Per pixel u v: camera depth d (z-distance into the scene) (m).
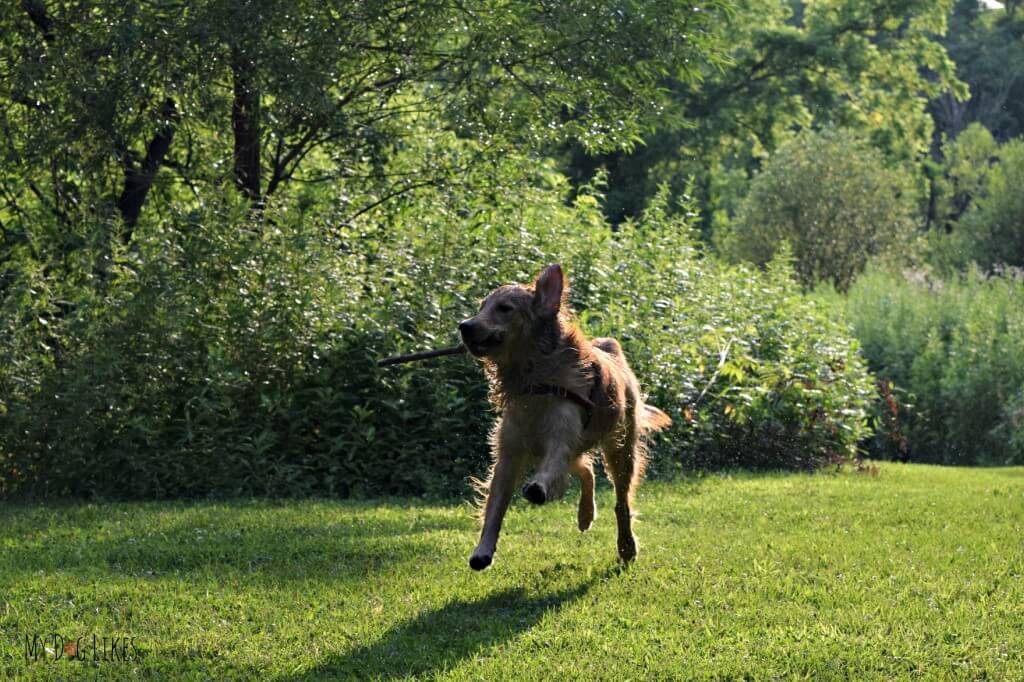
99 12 13.30
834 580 7.06
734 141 37.97
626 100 17.09
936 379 21.50
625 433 7.60
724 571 7.30
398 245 12.96
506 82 15.94
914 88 37.12
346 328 11.71
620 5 15.62
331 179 15.73
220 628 5.94
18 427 10.89
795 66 35.56
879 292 24.27
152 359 11.16
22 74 12.52
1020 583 7.02
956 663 5.39
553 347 6.67
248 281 11.68
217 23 12.91
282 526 9.03
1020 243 39.62
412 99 16.95
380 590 6.77
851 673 5.24
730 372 13.80
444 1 14.46
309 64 13.50
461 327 6.50
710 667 5.31
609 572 7.28
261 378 11.45
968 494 11.82
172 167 15.22
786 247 17.86
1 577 7.08
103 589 6.69
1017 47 59.41
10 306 10.95
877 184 34.56
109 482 11.05
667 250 15.02
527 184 15.59
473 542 8.32
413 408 11.62
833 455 15.20
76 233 12.00
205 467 11.08
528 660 5.41
